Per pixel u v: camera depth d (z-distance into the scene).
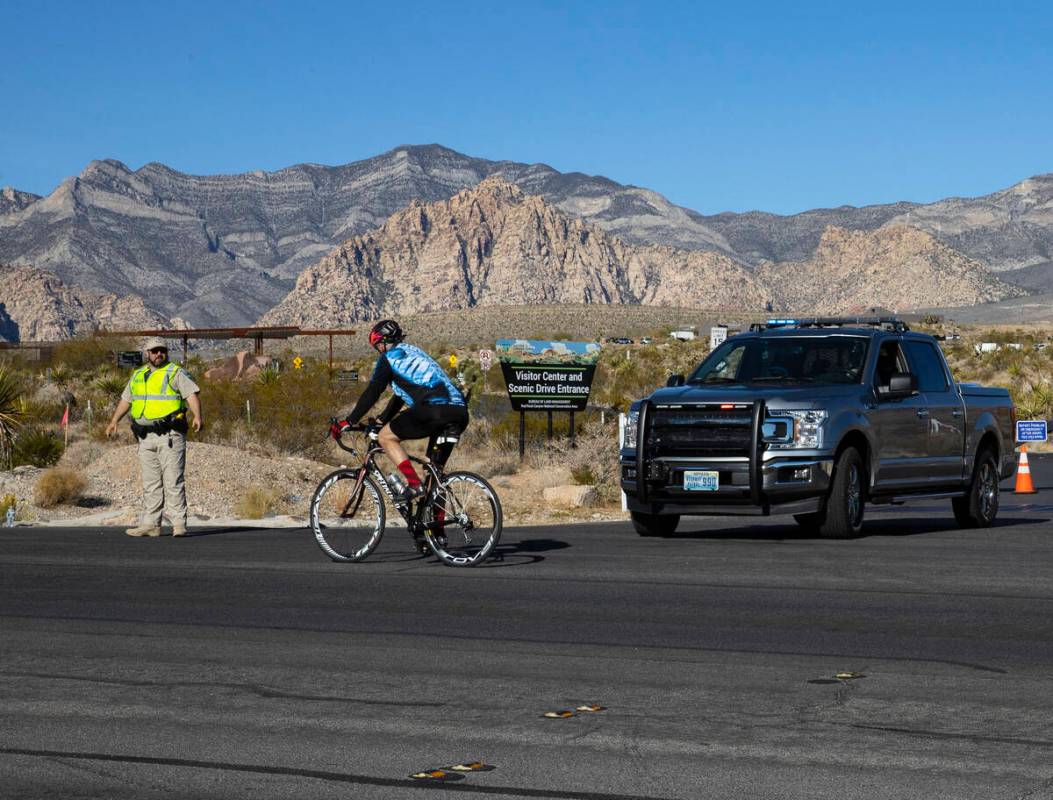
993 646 8.26
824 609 9.71
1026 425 24.31
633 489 14.53
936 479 16.00
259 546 14.32
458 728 6.27
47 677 7.42
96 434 31.70
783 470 13.89
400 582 11.20
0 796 5.27
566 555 13.12
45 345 97.00
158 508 15.73
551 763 5.67
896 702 6.73
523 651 8.13
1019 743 5.95
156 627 9.05
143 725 6.36
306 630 8.90
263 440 30.95
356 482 12.59
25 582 11.35
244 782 5.44
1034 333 171.75
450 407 12.23
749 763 5.65
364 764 5.68
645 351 101.56
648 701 6.78
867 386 14.91
